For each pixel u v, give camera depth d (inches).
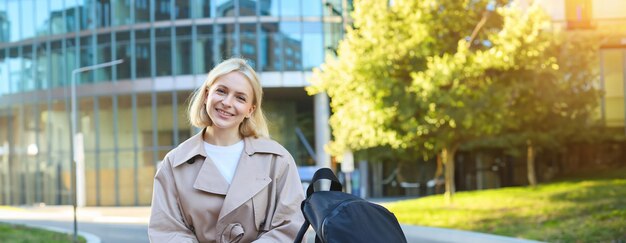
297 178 130.9
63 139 1644.9
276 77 1504.7
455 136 970.1
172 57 1549.0
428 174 1686.8
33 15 1676.9
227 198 123.0
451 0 896.3
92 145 1617.9
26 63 1691.7
